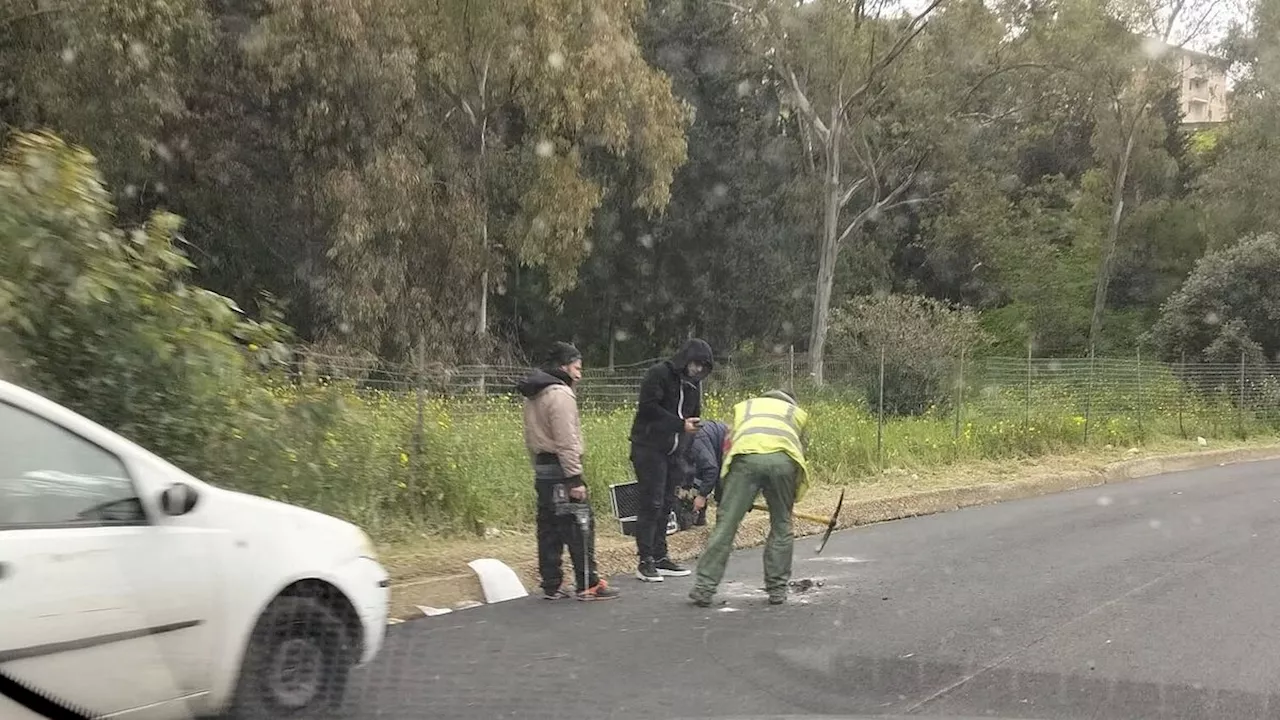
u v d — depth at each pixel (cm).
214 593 448
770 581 780
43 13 1809
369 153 2286
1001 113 3844
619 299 3978
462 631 692
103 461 428
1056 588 840
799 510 1172
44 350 652
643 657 630
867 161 3506
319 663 495
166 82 1934
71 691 401
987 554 999
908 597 807
